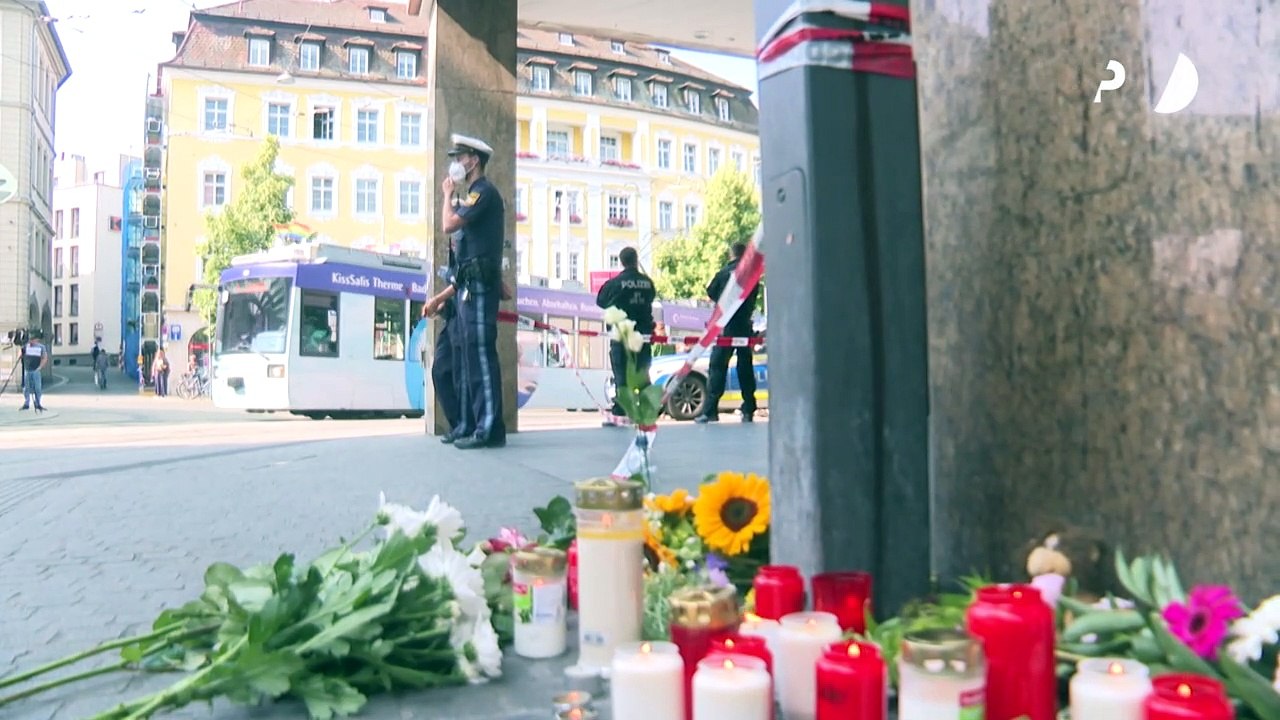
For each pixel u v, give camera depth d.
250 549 4.08
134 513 5.03
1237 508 2.30
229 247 46.16
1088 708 1.60
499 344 11.07
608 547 2.37
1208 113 2.36
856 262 2.45
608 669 2.34
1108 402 2.56
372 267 22.88
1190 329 2.39
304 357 21.52
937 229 3.07
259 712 2.20
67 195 111.00
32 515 5.00
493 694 2.30
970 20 2.94
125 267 100.19
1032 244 2.75
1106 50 2.58
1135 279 2.51
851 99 2.46
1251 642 1.81
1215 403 2.35
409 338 23.47
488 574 2.81
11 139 58.44
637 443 3.68
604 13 12.93
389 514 2.64
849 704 1.70
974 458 2.94
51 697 2.33
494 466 7.09
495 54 10.86
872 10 2.47
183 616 2.52
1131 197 2.51
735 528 2.91
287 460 7.69
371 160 57.81
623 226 65.19
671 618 2.08
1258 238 2.28
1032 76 2.75
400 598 2.37
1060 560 2.42
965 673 1.61
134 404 33.53
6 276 58.41
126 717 2.09
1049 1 2.71
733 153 70.31
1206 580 2.35
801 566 2.48
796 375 2.48
